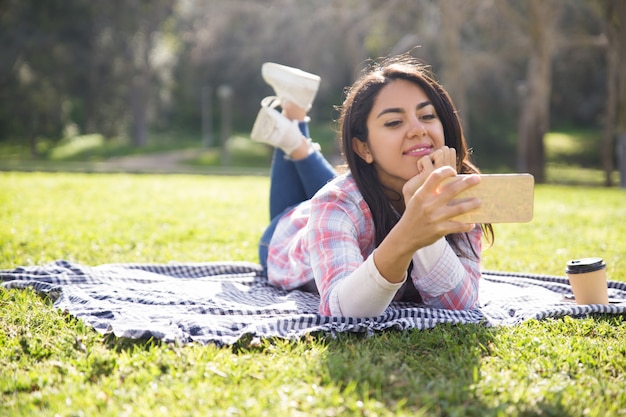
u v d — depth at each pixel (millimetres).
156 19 39281
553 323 3195
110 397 2338
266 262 4207
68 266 4273
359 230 3178
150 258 5523
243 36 33719
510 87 36219
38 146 42250
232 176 19047
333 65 32281
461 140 3201
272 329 2908
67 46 38406
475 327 3021
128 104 43438
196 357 2639
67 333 2959
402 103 3039
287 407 2230
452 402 2301
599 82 36656
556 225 8500
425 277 3158
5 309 3357
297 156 4219
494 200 2477
